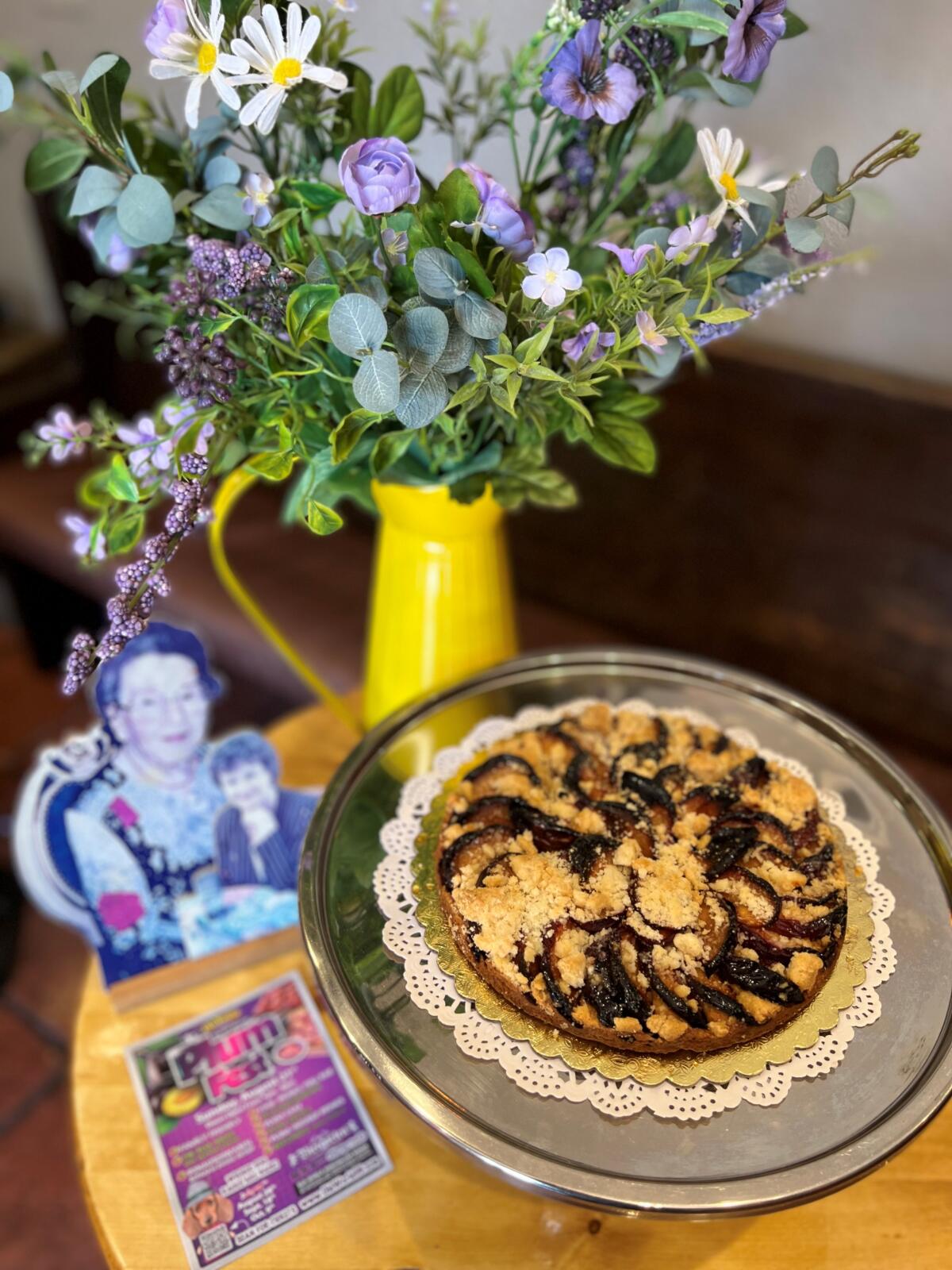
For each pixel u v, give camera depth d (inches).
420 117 20.8
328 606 43.0
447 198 16.7
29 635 57.5
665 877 20.2
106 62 17.3
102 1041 24.4
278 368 20.7
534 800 22.4
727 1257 19.9
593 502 38.9
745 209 18.3
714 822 21.7
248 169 21.7
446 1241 20.4
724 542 36.7
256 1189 21.3
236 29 17.3
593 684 27.1
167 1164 21.8
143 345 49.5
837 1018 19.2
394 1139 22.2
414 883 21.6
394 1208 21.0
